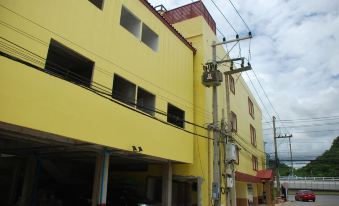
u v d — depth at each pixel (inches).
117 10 466.9
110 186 613.9
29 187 546.0
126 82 486.3
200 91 691.4
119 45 461.1
